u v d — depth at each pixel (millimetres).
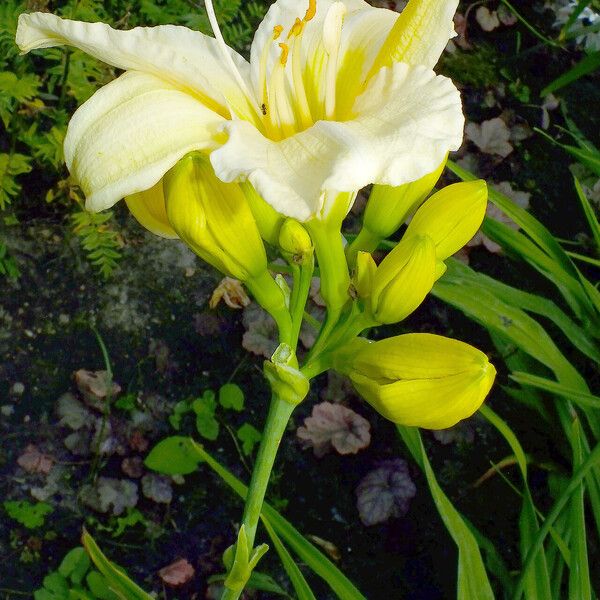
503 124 826
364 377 321
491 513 656
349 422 650
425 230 324
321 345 335
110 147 283
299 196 259
